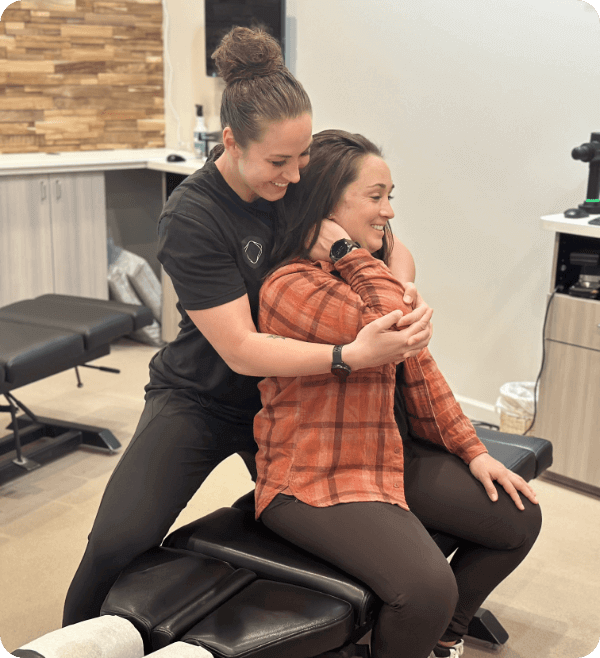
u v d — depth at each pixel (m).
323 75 3.76
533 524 1.70
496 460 1.76
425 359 1.77
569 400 2.80
